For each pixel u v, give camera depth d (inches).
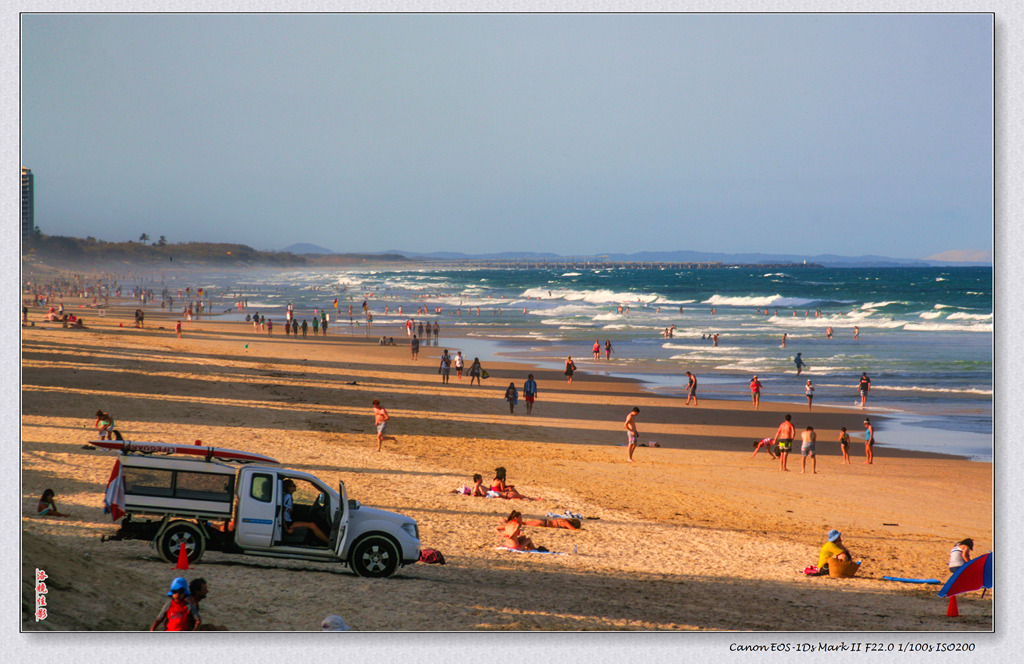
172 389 1114.7
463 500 696.4
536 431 1079.0
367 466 796.0
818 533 668.7
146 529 436.1
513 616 395.5
